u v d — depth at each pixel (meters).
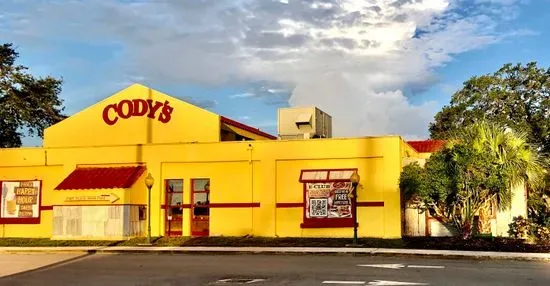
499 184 24.70
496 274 16.06
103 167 31.56
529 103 51.12
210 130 31.25
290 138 34.09
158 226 30.55
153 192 30.75
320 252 22.81
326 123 36.94
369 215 28.09
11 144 48.19
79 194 29.69
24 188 32.47
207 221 30.20
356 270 17.14
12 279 16.95
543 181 28.56
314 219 28.77
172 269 18.28
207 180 30.48
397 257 21.62
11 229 32.31
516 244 23.92
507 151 25.41
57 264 20.89
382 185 28.08
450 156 25.44
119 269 18.70
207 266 18.89
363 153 28.45
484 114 51.56
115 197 29.20
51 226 31.84
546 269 17.31
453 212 25.83
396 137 28.16
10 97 47.00
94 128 32.53
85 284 15.51
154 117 31.91
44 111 48.22
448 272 16.55
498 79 52.09
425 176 25.56
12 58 48.69
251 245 25.88
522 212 27.00
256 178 29.75
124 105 32.31
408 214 28.73
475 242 24.45
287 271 17.16
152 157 31.03
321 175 28.81
